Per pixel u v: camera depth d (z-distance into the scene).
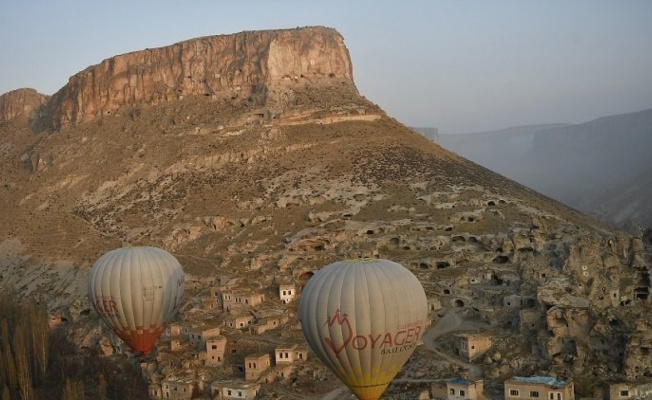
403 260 170.88
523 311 136.75
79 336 161.25
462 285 159.50
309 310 107.62
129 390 132.75
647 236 178.62
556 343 128.12
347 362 107.00
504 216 192.88
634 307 142.88
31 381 131.12
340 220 194.88
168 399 130.25
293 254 179.50
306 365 134.62
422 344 139.88
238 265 183.00
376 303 105.19
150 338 135.38
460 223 188.38
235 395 125.81
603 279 146.88
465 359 132.38
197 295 171.75
